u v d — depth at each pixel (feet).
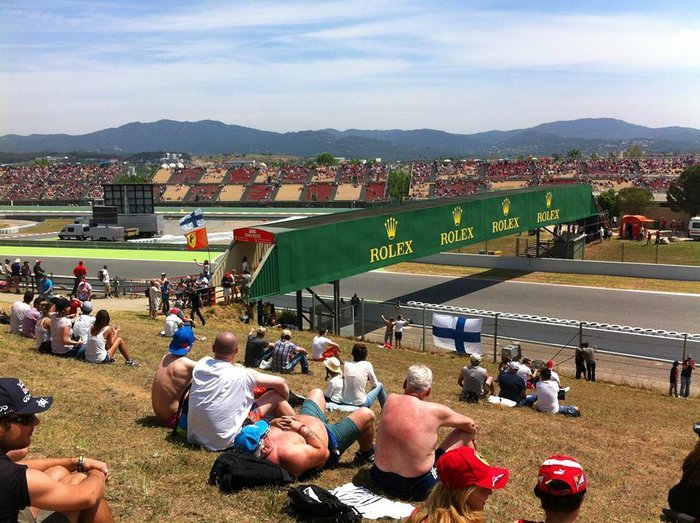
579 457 32.81
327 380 45.14
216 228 277.85
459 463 10.97
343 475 22.34
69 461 14.34
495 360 82.53
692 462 13.64
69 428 25.30
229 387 22.81
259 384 23.45
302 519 17.99
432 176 522.47
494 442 33.32
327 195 469.57
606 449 36.06
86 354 40.75
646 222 218.38
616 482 29.01
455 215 136.87
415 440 19.51
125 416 27.91
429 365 72.23
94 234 219.61
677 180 252.21
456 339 84.02
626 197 262.88
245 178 541.34
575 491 10.41
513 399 48.11
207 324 83.76
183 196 494.59
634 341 94.48
